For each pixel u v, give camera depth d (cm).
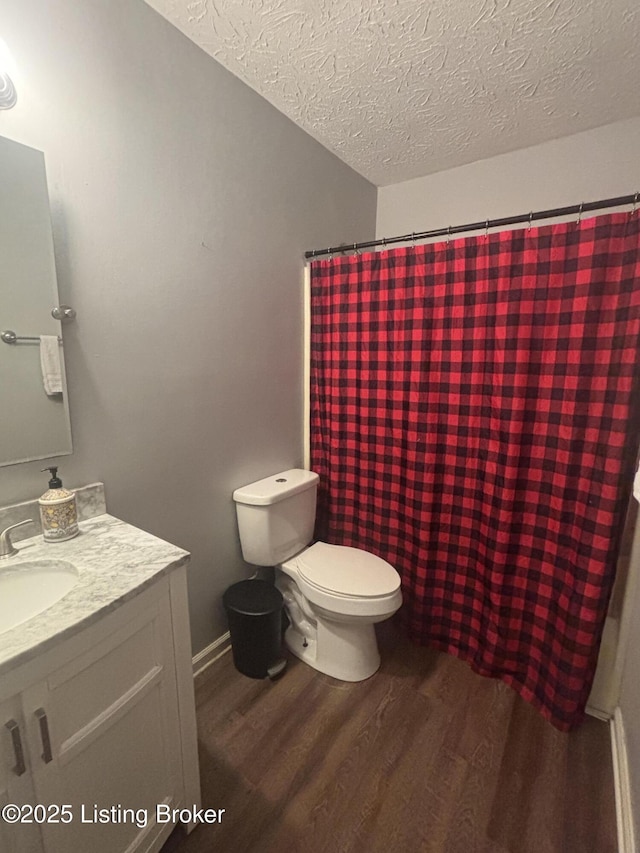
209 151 142
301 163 181
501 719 145
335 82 148
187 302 142
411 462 175
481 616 167
